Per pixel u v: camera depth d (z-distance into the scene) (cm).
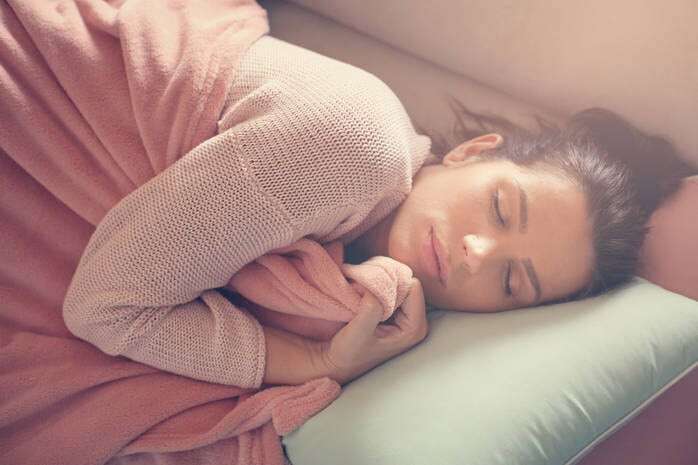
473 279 75
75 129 72
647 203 83
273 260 71
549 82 88
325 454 62
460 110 95
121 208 67
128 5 74
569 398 64
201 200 64
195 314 69
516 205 74
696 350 72
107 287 66
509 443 60
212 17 78
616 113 85
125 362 73
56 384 71
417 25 94
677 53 77
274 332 73
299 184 65
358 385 69
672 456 73
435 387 65
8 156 74
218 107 71
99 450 69
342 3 97
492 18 88
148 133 70
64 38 71
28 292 76
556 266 75
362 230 78
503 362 67
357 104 68
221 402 72
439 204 76
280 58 74
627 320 71
